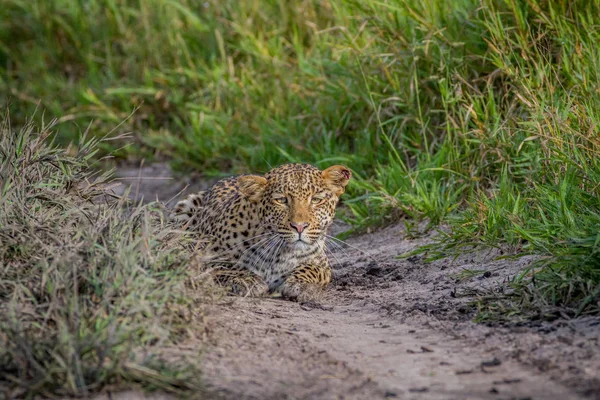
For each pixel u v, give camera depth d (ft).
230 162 72.84
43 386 28.14
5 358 29.25
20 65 91.04
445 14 61.67
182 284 34.35
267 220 47.75
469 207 52.70
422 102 61.26
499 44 56.90
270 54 75.66
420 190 54.44
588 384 28.40
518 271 42.70
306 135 67.56
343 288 47.01
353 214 60.64
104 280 33.12
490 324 36.29
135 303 31.96
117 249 34.71
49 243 37.24
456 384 29.48
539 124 47.83
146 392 28.37
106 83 85.25
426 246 49.24
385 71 61.16
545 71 52.80
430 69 60.49
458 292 41.83
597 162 44.34
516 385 28.94
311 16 77.10
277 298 45.32
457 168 55.62
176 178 74.18
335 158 61.62
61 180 42.91
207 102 78.74
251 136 71.77
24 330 30.32
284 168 49.16
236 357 32.19
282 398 28.37
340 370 31.22
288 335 35.55
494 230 47.24
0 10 94.73
